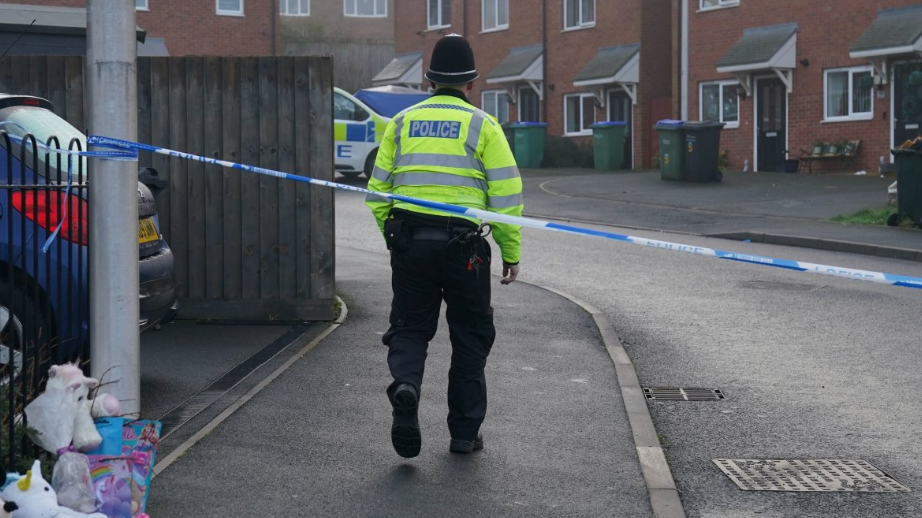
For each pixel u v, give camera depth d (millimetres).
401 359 8344
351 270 19891
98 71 7840
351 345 13203
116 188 7859
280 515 7438
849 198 32469
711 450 9375
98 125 7867
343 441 9219
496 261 21734
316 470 8430
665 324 15375
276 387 11086
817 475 8656
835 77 41594
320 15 81938
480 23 59281
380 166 8633
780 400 11125
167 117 14438
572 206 33312
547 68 55000
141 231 11008
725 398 11219
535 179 42969
